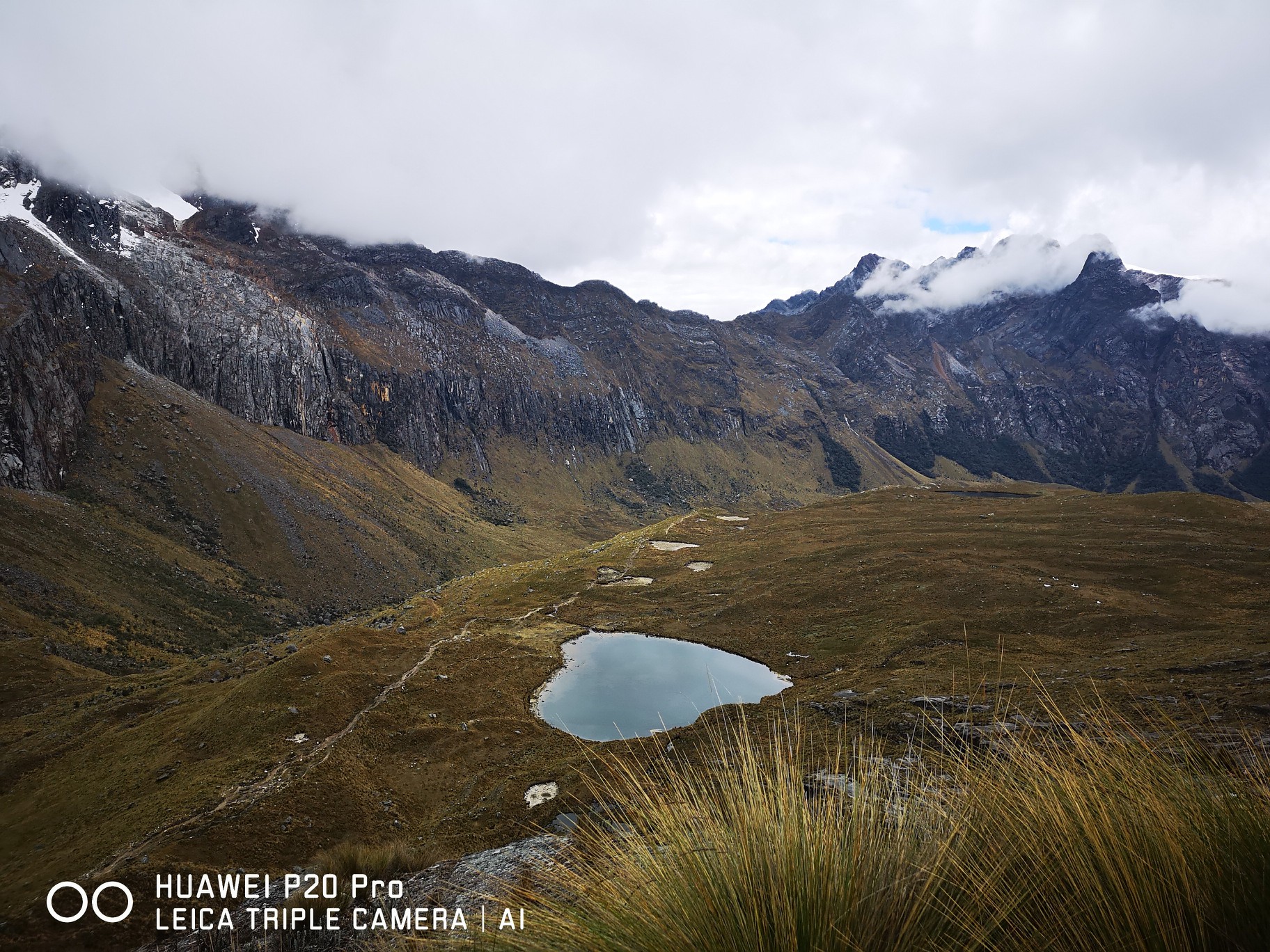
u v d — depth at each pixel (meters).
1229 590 84.06
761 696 67.62
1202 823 3.85
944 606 89.25
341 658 74.12
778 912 3.73
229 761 54.34
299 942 20.02
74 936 33.06
